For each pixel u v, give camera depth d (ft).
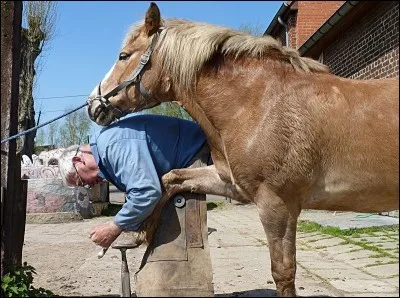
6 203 10.23
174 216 11.34
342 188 10.04
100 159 11.28
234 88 10.67
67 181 12.26
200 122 11.32
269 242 10.41
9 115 10.40
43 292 11.12
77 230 28.94
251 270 16.22
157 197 10.77
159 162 11.48
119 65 11.85
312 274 15.14
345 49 24.72
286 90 10.23
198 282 11.00
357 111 9.84
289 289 10.43
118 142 10.99
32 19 44.57
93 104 11.93
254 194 10.48
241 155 10.34
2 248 10.11
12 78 10.44
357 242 19.76
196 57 10.91
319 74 10.62
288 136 9.97
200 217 11.41
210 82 10.90
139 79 11.58
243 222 31.17
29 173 37.14
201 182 11.34
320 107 9.98
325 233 22.75
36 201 33.88
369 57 21.89
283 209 10.19
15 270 10.37
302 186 10.09
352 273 15.06
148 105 11.94
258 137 10.13
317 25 28.40
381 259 16.63
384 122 9.66
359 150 9.76
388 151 9.59
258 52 10.75
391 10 19.54
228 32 11.08
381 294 11.88
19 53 10.74
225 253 19.48
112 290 13.57
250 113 10.36
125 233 11.21
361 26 22.66
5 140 10.27
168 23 11.60
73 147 12.76
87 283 14.55
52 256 19.58
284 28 29.07
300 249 19.67
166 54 11.25
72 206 34.53
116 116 11.97
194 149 11.78
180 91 11.37
